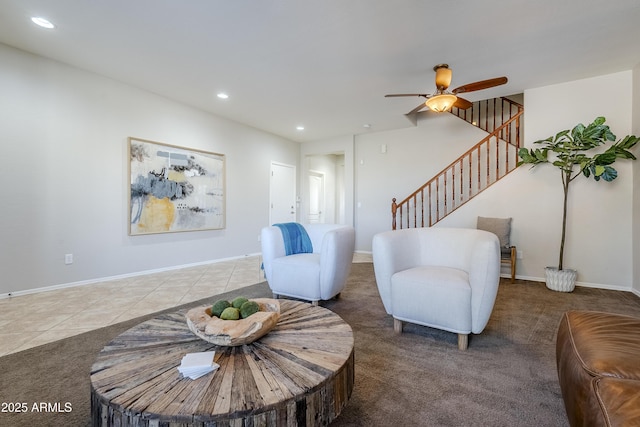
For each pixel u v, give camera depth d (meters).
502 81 2.90
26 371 1.70
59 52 3.09
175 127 4.44
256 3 2.28
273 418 0.89
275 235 3.06
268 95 4.19
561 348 1.28
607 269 3.60
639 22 2.53
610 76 3.55
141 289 3.39
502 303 3.03
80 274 3.52
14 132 3.04
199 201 4.80
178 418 0.84
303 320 1.53
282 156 6.59
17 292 3.09
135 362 1.11
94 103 3.59
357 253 6.30
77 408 1.38
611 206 3.58
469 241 2.45
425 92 4.06
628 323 1.24
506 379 1.65
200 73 3.52
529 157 3.80
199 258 4.84
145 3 2.29
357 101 4.41
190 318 1.33
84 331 2.25
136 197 3.99
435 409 1.40
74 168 3.45
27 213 3.13
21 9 2.37
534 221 3.99
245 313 1.38
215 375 1.03
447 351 1.99
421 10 2.36
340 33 2.69
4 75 2.97
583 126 3.35
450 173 5.54
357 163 6.48
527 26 2.59
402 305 2.22
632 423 0.71
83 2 2.28
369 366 1.79
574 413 0.96
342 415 1.35
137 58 3.18
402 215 6.00
